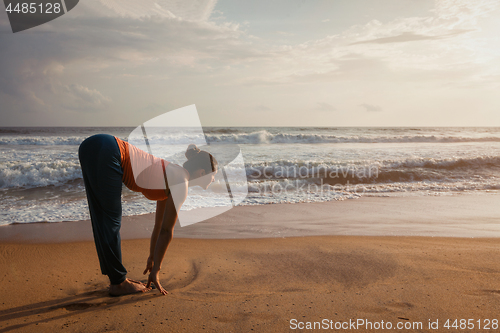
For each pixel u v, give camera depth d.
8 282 2.68
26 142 17.91
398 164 11.49
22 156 12.30
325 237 4.34
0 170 8.54
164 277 2.84
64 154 13.10
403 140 24.20
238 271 2.99
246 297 2.37
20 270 3.00
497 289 2.44
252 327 1.89
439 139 25.17
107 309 2.15
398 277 2.76
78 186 8.41
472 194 8.05
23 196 7.24
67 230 4.57
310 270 2.99
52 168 9.20
